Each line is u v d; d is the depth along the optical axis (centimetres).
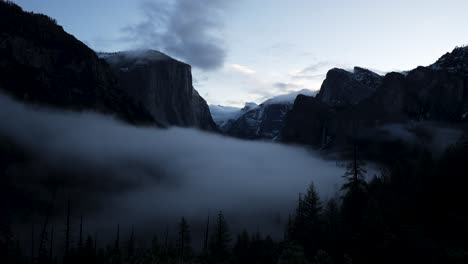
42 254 10625
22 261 10862
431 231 6356
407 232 5994
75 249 11025
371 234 5878
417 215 6975
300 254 5553
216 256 10388
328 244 6594
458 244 5912
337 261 5884
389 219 6700
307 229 7794
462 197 7206
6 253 10631
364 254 5762
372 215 6081
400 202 7500
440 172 8131
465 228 6225
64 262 10312
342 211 7294
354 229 6369
